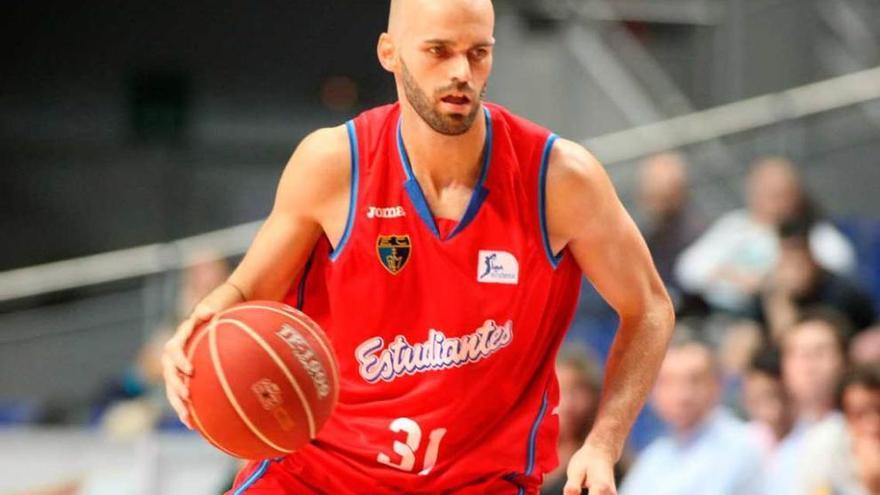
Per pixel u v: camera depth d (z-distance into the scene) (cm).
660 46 3145
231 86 4056
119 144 3997
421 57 798
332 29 4075
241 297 857
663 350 871
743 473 1488
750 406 1623
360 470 863
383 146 850
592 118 2992
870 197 2611
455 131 805
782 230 2006
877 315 2078
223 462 1683
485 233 843
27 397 2584
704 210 2538
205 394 793
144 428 1934
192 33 4050
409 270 845
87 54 4025
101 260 2427
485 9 796
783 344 1582
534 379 879
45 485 1723
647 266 875
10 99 4000
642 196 2322
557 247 857
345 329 859
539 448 877
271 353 794
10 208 3934
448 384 846
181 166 3981
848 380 1360
